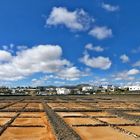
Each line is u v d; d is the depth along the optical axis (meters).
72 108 56.94
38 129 28.62
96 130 28.42
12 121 35.16
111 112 48.03
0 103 74.50
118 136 25.08
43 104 70.88
